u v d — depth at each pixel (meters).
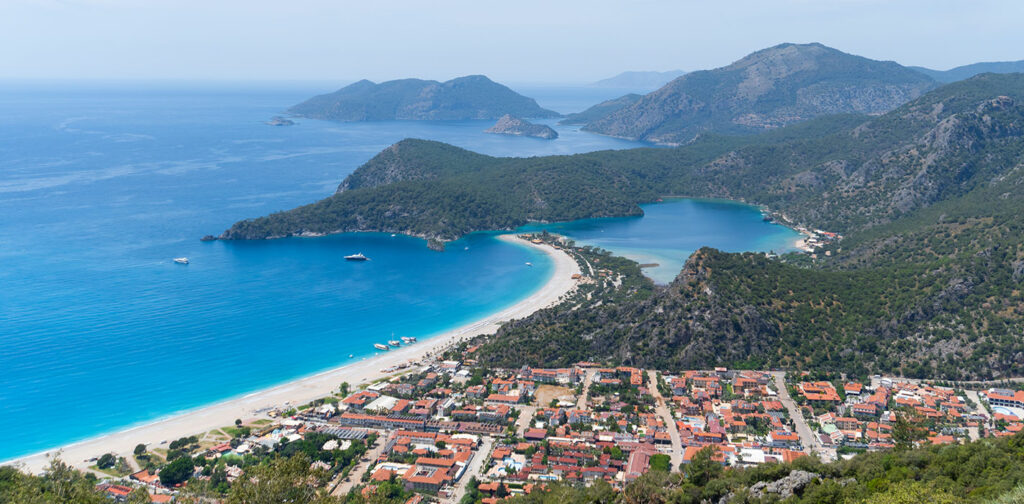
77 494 147.88
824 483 148.62
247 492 122.81
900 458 160.38
